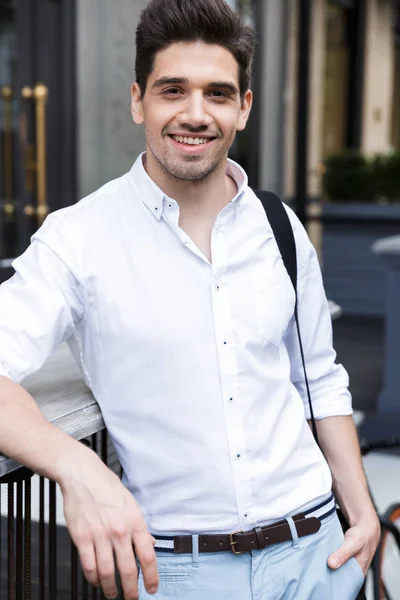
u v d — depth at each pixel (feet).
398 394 18.67
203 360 5.11
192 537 5.16
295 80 31.76
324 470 5.73
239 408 5.17
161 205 5.09
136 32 5.13
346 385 6.41
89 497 4.41
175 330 5.07
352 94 38.63
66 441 4.54
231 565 5.20
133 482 5.27
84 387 5.55
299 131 32.01
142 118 5.27
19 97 21.01
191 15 4.84
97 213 5.18
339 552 5.63
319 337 6.18
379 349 26.99
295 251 5.65
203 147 5.02
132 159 23.00
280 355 5.55
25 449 4.49
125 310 5.07
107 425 5.28
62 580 9.98
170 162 5.03
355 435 6.34
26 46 20.97
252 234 5.42
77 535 4.41
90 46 21.67
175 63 4.88
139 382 5.11
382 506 14.33
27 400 4.67
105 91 22.15
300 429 5.59
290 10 30.71
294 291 5.61
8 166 21.13
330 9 36.24
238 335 5.21
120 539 4.42
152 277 5.09
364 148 39.86
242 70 5.08
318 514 5.54
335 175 33.86
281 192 31.50
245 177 5.47
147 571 4.50
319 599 5.47
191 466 5.13
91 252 5.09
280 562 5.29
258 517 5.23
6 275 20.43
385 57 42.16
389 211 32.53
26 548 5.59
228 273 5.24
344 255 32.81
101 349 5.15
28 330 4.86
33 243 5.11
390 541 8.86
